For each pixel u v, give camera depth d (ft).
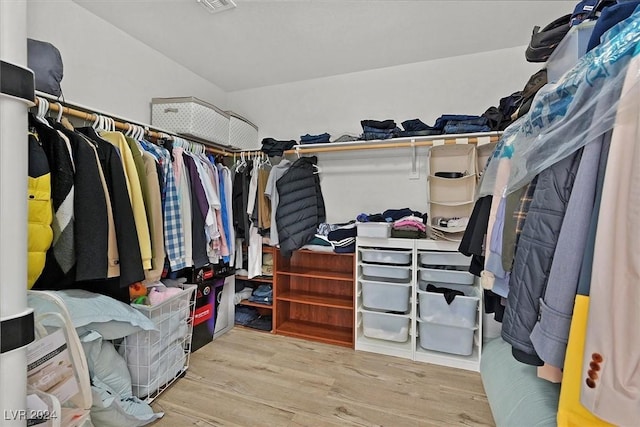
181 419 4.87
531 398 3.40
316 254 8.93
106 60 6.44
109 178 4.49
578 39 2.88
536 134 2.80
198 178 6.41
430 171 7.39
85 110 5.16
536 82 4.17
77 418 2.24
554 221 2.23
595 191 1.94
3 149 1.39
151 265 5.19
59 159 3.90
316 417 4.98
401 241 6.98
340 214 8.78
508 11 5.98
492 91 7.46
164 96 7.81
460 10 5.97
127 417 4.38
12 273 1.43
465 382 6.03
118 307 4.53
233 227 7.97
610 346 1.79
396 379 6.11
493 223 3.94
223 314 8.32
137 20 6.38
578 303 1.93
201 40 7.12
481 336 6.55
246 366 6.55
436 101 7.93
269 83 9.45
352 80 8.72
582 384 1.88
